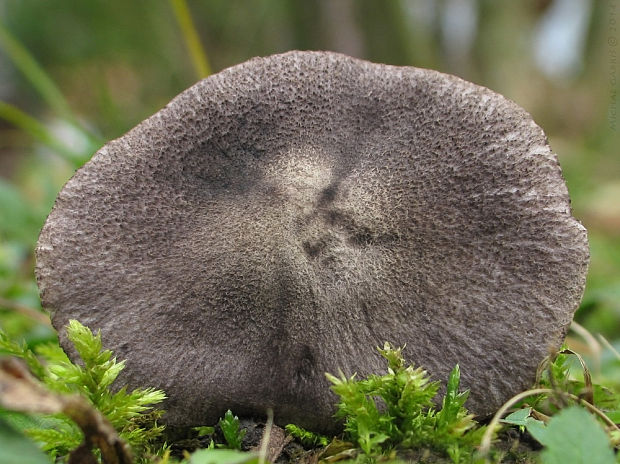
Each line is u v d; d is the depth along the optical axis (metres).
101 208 0.16
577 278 0.15
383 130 0.16
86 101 0.68
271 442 0.15
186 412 0.15
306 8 0.42
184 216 0.16
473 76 0.58
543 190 0.15
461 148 0.16
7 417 0.15
